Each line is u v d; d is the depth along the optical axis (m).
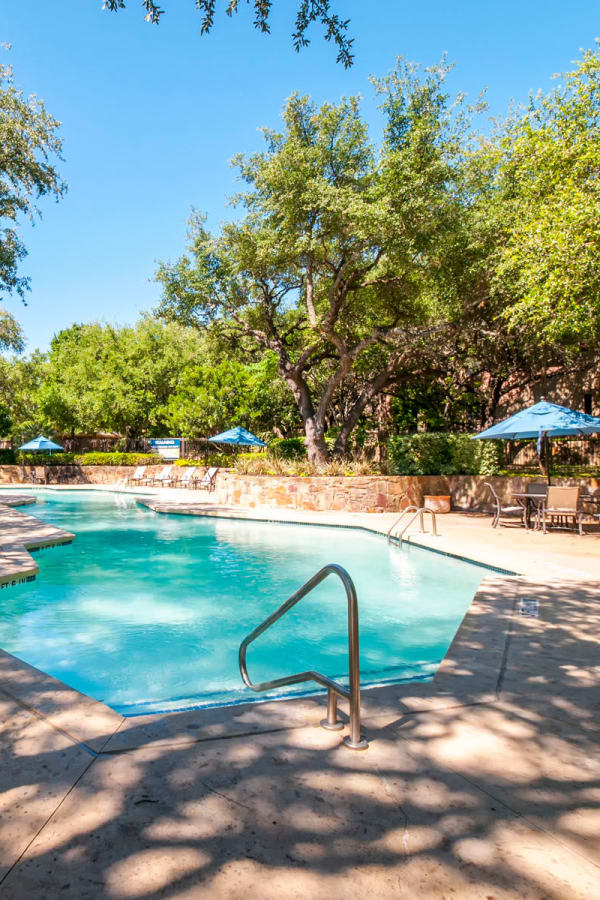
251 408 30.09
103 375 36.69
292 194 15.84
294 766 2.39
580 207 10.55
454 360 23.14
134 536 11.77
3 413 34.25
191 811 2.04
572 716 2.92
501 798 2.15
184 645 5.20
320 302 22.95
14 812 2.03
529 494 11.56
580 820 2.01
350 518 13.44
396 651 5.03
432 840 1.88
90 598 6.97
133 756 2.47
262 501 16.11
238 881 1.68
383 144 16.31
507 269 15.02
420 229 15.38
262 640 5.36
